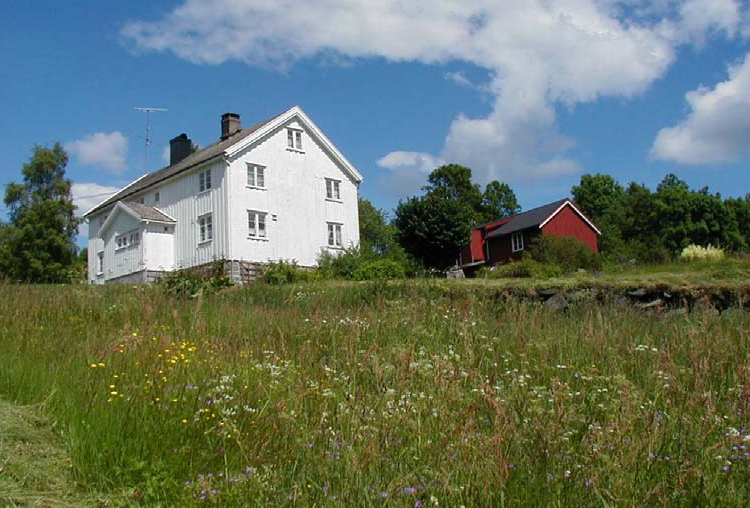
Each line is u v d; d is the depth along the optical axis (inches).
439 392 223.3
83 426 205.2
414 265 1223.5
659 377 252.7
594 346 318.3
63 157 2034.9
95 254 1398.9
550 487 167.9
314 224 1245.1
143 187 1336.1
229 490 178.7
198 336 351.9
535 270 890.1
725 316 423.2
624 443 178.4
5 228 1939.0
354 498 167.5
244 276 1111.6
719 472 177.0
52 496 176.6
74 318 418.3
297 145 1241.4
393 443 192.4
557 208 1670.8
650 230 2397.9
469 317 378.3
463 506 156.0
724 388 248.8
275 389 243.4
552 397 223.1
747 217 2313.0
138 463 191.0
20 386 241.9
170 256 1248.2
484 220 2967.5
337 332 354.9
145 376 247.3
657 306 516.7
